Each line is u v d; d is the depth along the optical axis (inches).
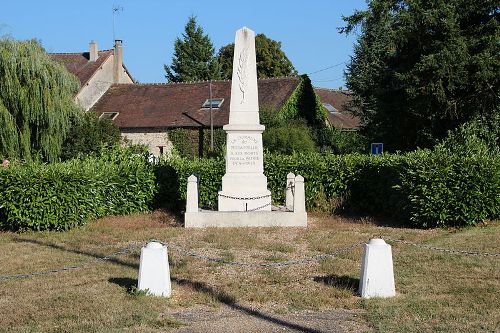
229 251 498.3
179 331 295.1
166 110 1705.2
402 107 1125.7
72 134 1245.7
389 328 293.6
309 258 459.8
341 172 788.0
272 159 825.5
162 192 815.7
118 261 459.8
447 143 865.5
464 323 299.9
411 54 1114.7
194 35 2527.1
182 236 578.2
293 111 1653.5
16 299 352.2
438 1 1055.0
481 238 546.9
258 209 689.0
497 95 997.2
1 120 972.6
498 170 634.2
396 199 685.3
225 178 697.0
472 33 1054.4
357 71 1763.0
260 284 386.6
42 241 565.0
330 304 340.5
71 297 352.2
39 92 1018.1
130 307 329.7
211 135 1528.1
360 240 551.8
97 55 1907.0
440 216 629.0
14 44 1017.5
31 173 629.9
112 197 743.1
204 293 362.3
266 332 293.4
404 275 404.8
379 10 1227.9
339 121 1947.6
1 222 640.4
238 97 701.9
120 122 1699.1
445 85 1010.7
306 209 793.6
